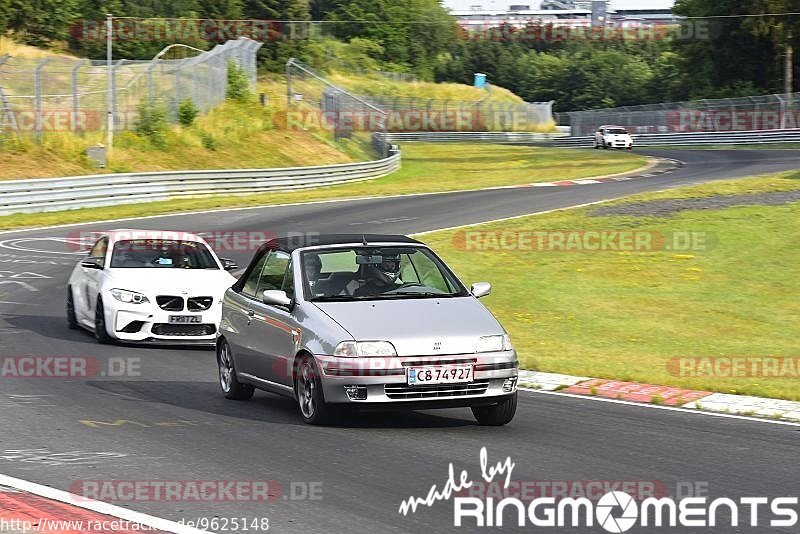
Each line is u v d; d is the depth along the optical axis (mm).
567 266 81688
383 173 188500
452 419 36375
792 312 67062
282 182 155000
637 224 97312
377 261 37938
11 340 55875
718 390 42469
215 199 138125
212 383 44750
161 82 182500
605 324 63344
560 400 40344
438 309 35438
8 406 38062
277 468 28609
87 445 31562
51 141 150500
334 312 35062
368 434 33406
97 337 56094
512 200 128500
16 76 171625
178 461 29422
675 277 77250
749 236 89812
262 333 38062
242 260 87125
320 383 33781
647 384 43500
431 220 110625
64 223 111812
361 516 23984
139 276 56344
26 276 80500
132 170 155375
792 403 39406
